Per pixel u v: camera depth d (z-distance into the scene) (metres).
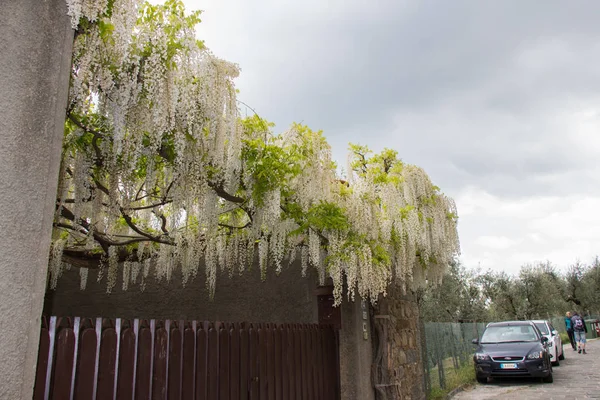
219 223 5.60
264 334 3.97
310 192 4.87
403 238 5.75
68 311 7.82
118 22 2.65
